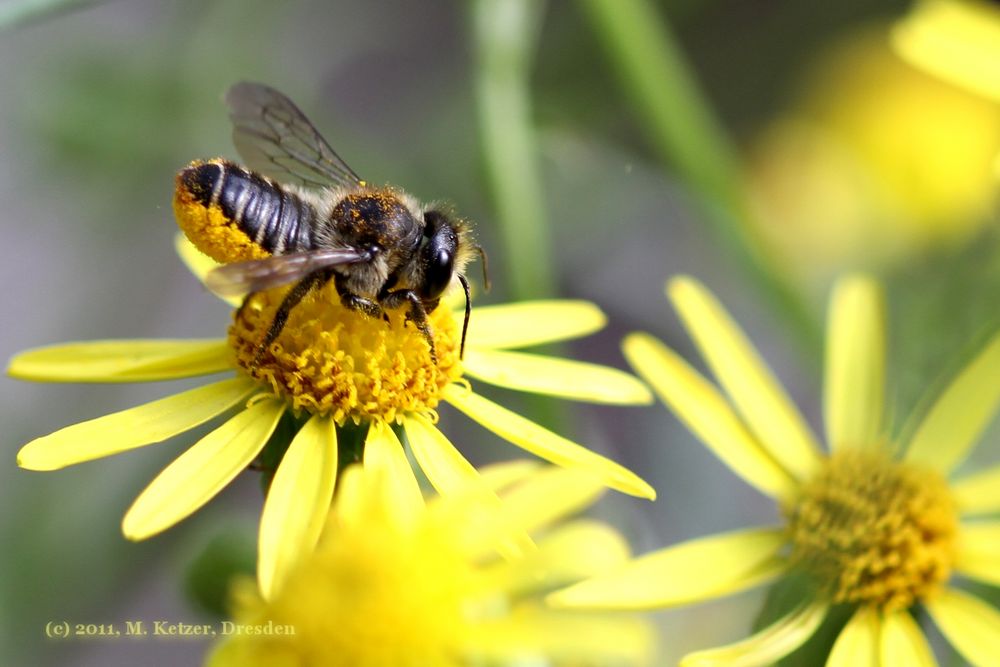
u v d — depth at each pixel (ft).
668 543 0.54
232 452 0.43
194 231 0.44
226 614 0.45
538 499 0.41
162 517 0.42
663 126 0.52
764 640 0.44
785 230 0.55
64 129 0.55
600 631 0.41
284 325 0.44
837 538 0.44
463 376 0.46
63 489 0.52
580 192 0.55
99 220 0.55
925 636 0.45
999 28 0.50
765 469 0.45
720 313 0.46
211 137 0.55
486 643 0.41
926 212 0.53
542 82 0.55
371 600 0.41
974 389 0.46
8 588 0.51
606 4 0.52
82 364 0.44
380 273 0.44
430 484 0.44
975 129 0.54
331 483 0.43
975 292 0.51
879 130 0.55
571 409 0.49
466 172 0.54
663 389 0.46
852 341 0.47
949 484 0.46
